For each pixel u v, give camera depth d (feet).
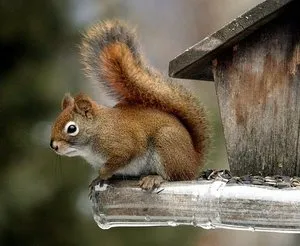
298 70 37.27
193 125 39.60
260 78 37.60
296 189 34.22
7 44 67.92
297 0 36.32
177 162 38.17
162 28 105.91
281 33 37.42
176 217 35.50
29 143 66.23
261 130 37.58
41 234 65.92
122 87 39.42
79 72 67.41
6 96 66.54
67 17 69.05
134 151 38.40
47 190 65.67
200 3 107.14
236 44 37.83
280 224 33.58
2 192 65.26
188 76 40.42
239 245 93.71
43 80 66.59
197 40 105.81
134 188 36.60
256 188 34.17
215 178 36.94
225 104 37.96
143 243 66.85
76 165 65.92
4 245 65.31
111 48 39.27
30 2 68.03
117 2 73.67
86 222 66.74
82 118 38.70
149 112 39.04
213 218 34.50
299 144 37.24
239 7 105.60
